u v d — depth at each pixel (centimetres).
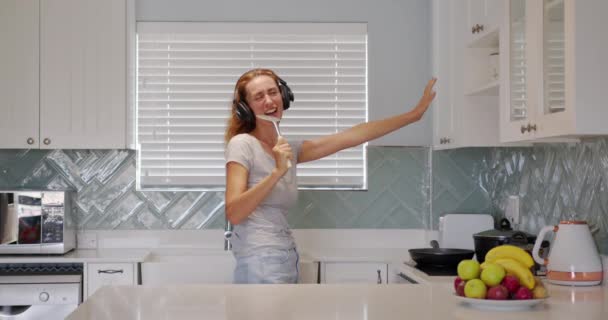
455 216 445
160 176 471
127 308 220
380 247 473
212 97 473
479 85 390
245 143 300
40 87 434
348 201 473
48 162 466
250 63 473
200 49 471
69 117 436
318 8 470
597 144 320
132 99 450
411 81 470
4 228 415
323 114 476
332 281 416
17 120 434
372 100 469
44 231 418
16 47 433
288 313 212
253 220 301
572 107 251
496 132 393
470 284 223
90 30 436
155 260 441
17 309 400
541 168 389
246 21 468
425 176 475
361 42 475
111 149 463
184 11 466
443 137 428
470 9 378
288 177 310
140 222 466
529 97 292
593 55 251
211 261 438
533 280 228
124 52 437
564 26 258
